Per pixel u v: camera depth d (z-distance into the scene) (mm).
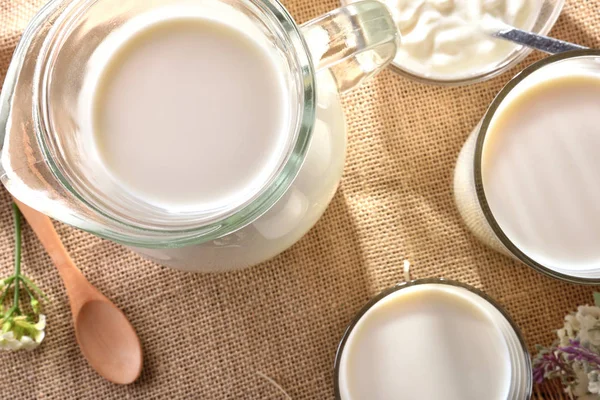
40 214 371
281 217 292
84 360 379
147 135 286
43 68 276
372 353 364
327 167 298
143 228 260
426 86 373
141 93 287
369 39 273
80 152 282
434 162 374
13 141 270
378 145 374
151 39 288
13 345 363
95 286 377
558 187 347
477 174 324
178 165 284
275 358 375
